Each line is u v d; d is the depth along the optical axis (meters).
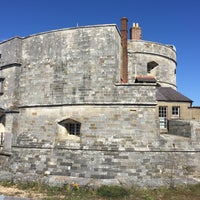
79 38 24.38
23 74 26.77
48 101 24.69
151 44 31.53
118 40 24.97
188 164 22.31
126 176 21.39
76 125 23.97
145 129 22.27
